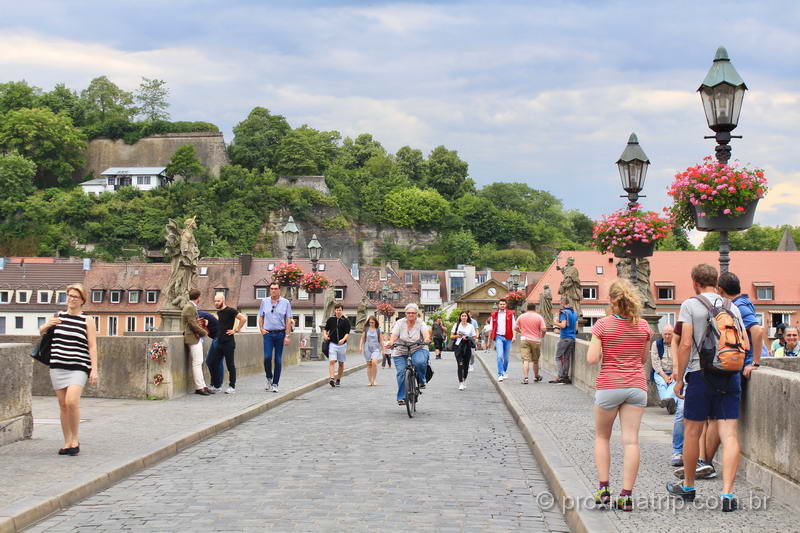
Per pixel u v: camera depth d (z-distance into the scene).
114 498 8.37
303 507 7.98
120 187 169.62
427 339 15.87
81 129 180.88
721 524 6.91
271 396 17.83
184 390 17.83
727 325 7.64
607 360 7.77
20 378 11.32
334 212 171.50
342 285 102.25
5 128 170.25
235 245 160.25
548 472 9.47
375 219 180.38
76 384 10.21
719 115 12.20
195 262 19.47
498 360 23.12
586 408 15.73
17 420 11.20
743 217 12.16
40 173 173.00
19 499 7.72
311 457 10.82
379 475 9.62
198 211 161.12
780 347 18.19
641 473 9.11
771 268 87.62
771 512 7.37
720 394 7.64
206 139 178.38
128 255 155.88
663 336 14.57
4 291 105.31
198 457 10.79
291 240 33.97
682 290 86.19
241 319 18.67
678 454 9.45
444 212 184.50
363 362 36.81
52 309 104.56
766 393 8.21
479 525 7.39
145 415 14.12
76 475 8.86
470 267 136.62
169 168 173.38
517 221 188.12
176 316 18.92
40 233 155.50
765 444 8.23
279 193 167.75
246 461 10.50
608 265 89.94
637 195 17.97
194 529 7.15
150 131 182.38
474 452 11.38
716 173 12.08
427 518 7.60
